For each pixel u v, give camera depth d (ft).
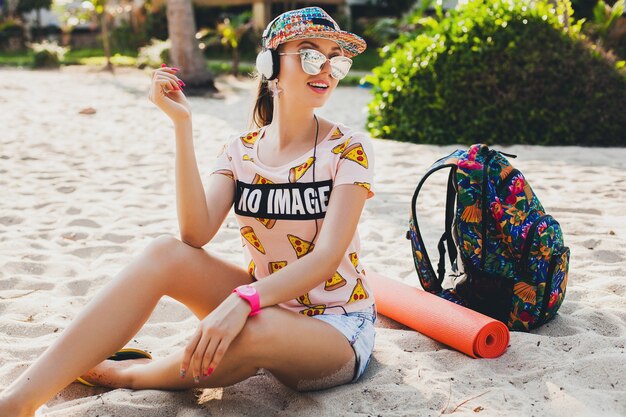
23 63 67.67
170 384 7.61
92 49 89.76
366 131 29.32
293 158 7.93
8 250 13.50
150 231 14.97
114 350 7.30
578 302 10.52
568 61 26.09
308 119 8.02
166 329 10.05
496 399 7.61
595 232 14.42
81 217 15.90
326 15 7.75
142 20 84.74
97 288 11.60
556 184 18.99
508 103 26.09
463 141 26.30
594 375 8.09
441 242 10.03
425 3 53.88
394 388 7.83
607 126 26.25
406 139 27.35
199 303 7.95
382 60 68.23
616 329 9.55
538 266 9.12
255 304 6.95
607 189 18.34
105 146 25.70
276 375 7.48
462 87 26.30
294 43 7.68
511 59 26.02
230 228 15.17
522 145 25.91
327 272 7.35
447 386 7.92
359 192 7.63
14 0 97.50
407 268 12.55
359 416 7.25
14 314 10.40
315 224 7.76
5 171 20.97
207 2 80.64
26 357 9.00
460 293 9.68
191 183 7.88
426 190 18.62
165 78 7.75
